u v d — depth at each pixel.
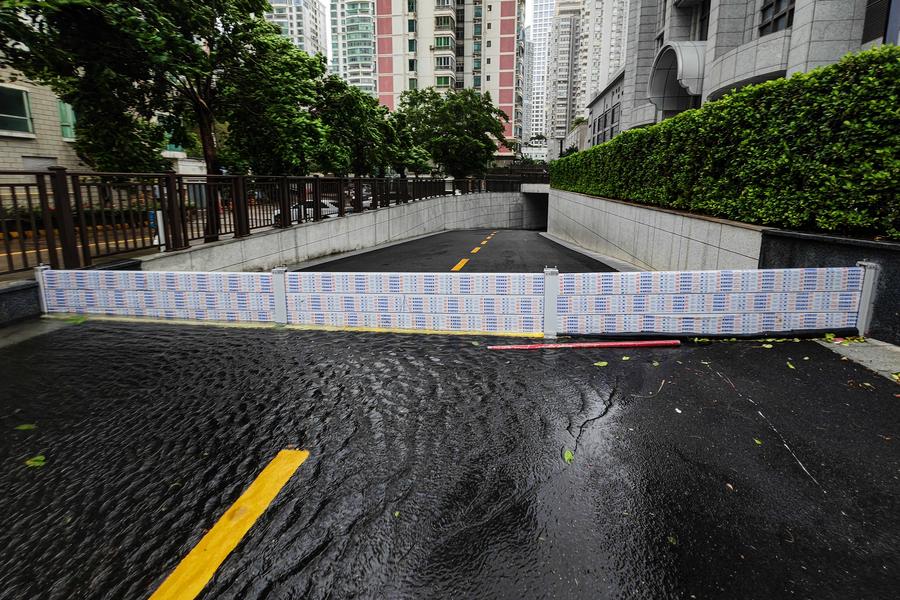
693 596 2.03
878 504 2.59
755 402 3.79
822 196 5.66
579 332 5.47
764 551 2.27
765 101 6.64
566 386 4.13
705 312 5.30
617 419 3.55
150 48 8.18
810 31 12.04
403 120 28.06
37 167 15.66
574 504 2.61
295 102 12.89
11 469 2.99
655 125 10.82
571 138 82.12
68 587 2.10
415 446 3.21
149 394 4.04
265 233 10.85
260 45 11.24
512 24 69.12
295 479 2.86
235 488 2.79
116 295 6.36
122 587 2.10
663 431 3.37
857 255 5.25
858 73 5.25
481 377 4.34
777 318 5.28
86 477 2.91
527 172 50.59
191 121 12.94
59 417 3.64
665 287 5.29
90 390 4.11
